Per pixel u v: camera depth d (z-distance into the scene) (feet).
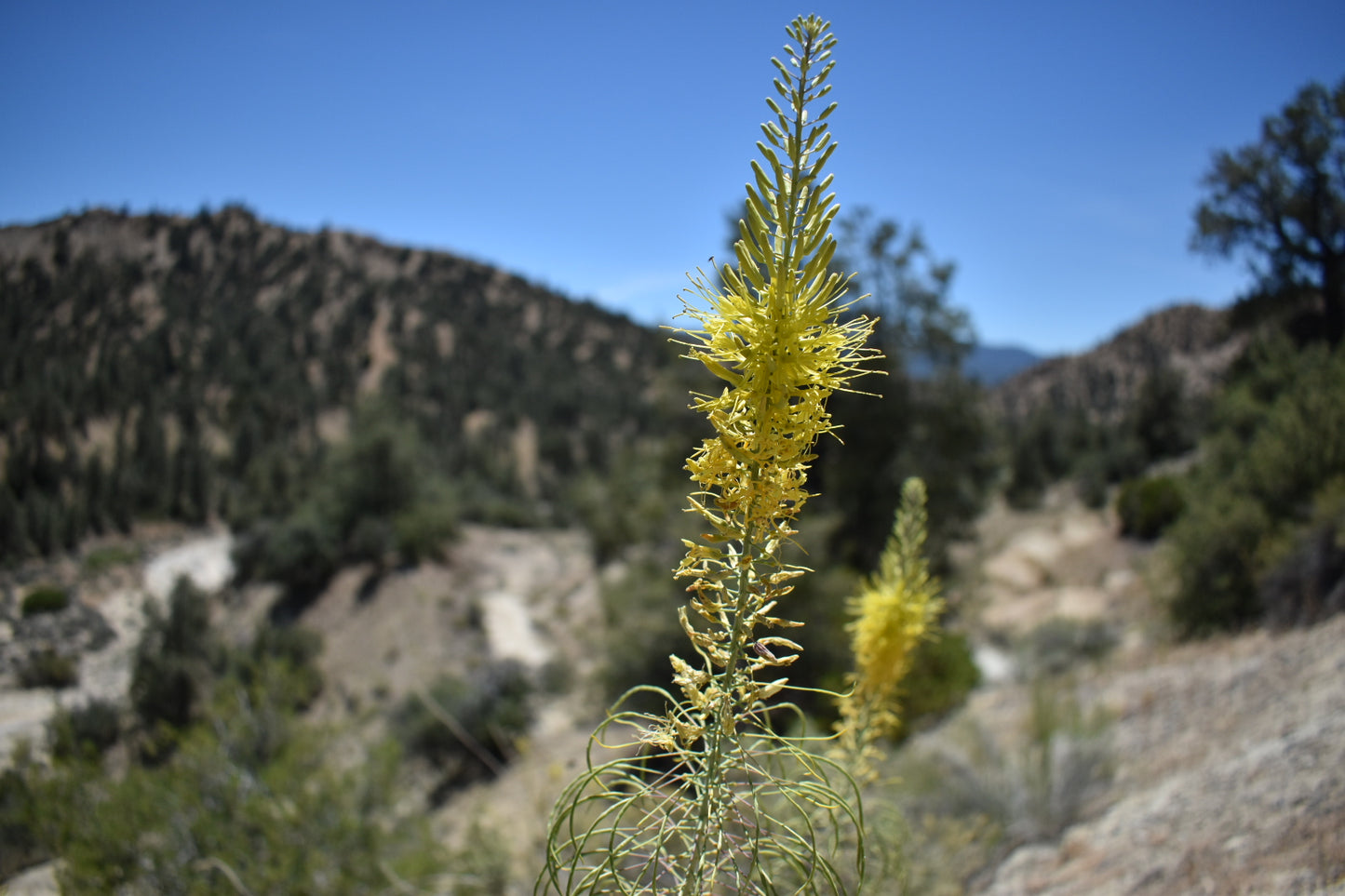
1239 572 38.93
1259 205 83.71
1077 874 17.28
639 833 6.44
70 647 55.72
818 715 36.94
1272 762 18.57
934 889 14.69
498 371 378.73
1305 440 41.09
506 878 22.81
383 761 27.73
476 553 151.64
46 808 21.02
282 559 125.90
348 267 415.03
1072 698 28.12
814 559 46.55
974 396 72.95
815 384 6.18
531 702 60.80
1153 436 137.08
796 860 6.53
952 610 63.36
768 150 6.11
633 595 52.31
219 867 20.83
